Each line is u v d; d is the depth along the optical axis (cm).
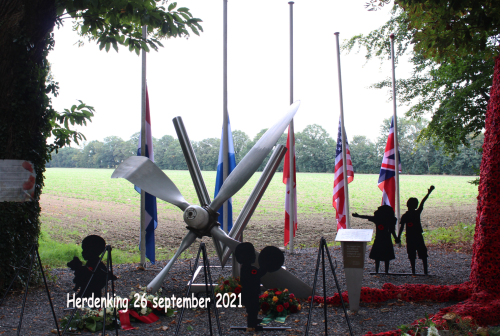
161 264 887
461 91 1166
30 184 667
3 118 638
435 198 3166
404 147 8425
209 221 538
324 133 9775
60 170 10388
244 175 554
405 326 412
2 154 637
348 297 537
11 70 640
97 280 539
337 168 1076
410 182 5425
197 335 470
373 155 9212
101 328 486
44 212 2027
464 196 3338
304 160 9369
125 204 2558
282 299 540
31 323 511
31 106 668
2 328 491
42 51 687
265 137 585
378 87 1506
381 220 763
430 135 1335
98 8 696
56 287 684
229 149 782
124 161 569
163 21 735
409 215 758
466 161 7581
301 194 3488
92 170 10481
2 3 634
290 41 983
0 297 620
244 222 594
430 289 585
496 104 568
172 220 1830
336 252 999
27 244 669
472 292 566
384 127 9362
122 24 798
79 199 2847
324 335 459
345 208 1036
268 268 479
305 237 1381
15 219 651
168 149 11294
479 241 559
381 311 541
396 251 988
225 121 781
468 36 697
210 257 987
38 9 657
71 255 942
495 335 407
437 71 1237
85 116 839
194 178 571
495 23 654
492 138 566
